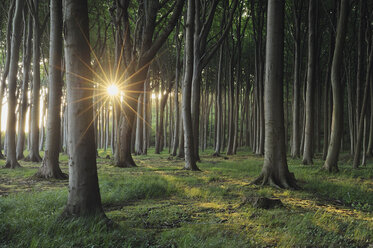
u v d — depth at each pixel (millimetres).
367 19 21078
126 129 16969
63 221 4973
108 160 22344
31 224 4938
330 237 4754
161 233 4844
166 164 19094
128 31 17062
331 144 15117
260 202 6832
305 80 26172
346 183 10859
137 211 6340
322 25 24406
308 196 8672
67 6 5215
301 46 28000
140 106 29906
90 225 4828
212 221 5625
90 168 5281
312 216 5988
